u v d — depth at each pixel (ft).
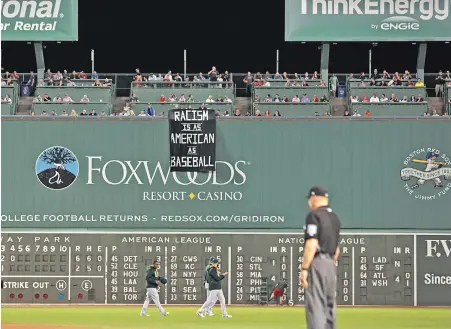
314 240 82.23
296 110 305.32
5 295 266.16
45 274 266.98
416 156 271.49
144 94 311.27
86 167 271.08
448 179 271.28
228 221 269.85
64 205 269.85
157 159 272.10
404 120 271.49
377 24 314.55
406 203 270.67
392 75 331.98
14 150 270.87
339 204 270.67
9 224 268.82
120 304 266.77
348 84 322.75
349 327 206.28
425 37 313.94
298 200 270.46
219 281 230.68
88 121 272.10
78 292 266.98
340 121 271.49
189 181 271.08
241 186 271.08
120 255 268.21
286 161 271.49
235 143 272.10
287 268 268.41
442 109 313.73
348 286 267.80
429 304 268.62
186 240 268.82
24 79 322.34
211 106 304.30
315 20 315.58
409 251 269.23
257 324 210.79
